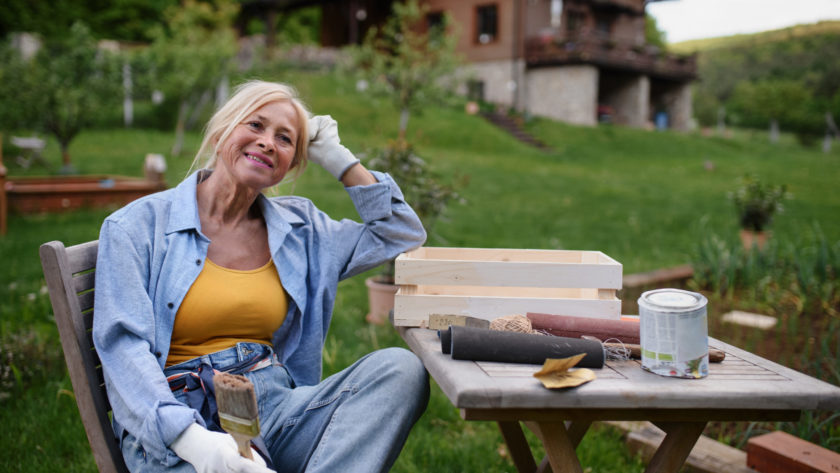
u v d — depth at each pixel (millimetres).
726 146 24344
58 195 8758
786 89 42031
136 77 16531
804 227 10195
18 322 4242
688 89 29828
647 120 28422
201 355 1801
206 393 1720
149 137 16609
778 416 1460
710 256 5988
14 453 2688
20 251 6406
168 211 1834
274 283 1910
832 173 18688
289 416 1798
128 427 1595
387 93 14602
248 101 1873
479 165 15250
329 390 1775
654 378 1456
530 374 1454
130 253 1724
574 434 1984
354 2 26375
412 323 1822
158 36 16875
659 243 8375
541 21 26719
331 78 22594
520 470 2125
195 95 17516
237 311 1819
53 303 1616
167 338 1747
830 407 1378
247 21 28125
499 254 2104
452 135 18875
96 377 1677
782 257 6676
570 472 1496
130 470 1647
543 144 20141
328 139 2033
